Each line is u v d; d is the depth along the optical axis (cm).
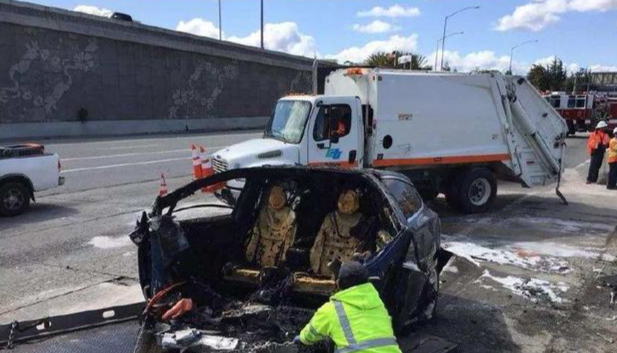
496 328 563
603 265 784
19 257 786
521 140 1227
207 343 422
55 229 945
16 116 2892
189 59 4003
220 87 4325
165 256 504
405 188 571
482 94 1153
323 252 542
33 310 596
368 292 355
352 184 563
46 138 2912
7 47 2819
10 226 966
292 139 1004
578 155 2411
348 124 1032
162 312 466
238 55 4431
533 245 894
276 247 576
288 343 396
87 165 1756
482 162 1178
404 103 1071
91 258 784
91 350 496
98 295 641
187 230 557
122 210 1096
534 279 719
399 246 456
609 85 8481
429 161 1107
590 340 539
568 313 606
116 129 3438
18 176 1048
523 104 1212
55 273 718
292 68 5088
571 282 709
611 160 1504
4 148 1060
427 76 1089
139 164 1800
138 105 3625
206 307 485
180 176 1555
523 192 1465
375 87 1040
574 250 864
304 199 590
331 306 350
